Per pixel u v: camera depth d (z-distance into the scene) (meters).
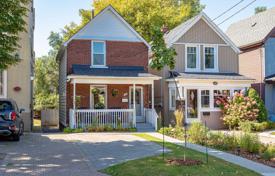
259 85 30.12
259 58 30.27
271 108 29.94
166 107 27.14
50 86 52.53
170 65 12.24
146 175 9.38
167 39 29.20
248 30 34.03
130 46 26.77
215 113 26.03
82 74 23.91
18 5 13.93
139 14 38.66
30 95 23.55
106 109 24.06
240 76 27.34
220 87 26.12
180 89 25.33
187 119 25.28
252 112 24.69
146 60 26.94
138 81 24.36
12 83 22.12
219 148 14.72
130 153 13.09
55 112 33.78
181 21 40.91
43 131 24.89
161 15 39.94
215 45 28.27
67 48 25.55
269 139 19.06
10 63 14.12
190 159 11.61
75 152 13.40
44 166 10.71
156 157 12.02
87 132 21.91
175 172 9.66
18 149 14.09
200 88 25.73
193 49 27.83
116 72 25.31
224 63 28.45
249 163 11.43
